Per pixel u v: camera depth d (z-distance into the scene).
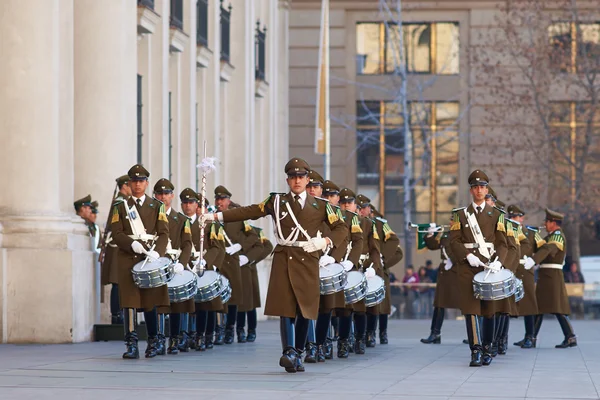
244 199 54.12
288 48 70.88
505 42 73.81
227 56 52.12
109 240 31.80
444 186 77.81
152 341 26.53
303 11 77.62
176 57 44.62
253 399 17.97
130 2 36.53
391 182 78.56
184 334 29.44
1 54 31.17
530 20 71.62
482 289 25.08
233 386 19.95
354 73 78.06
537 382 21.59
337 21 77.69
